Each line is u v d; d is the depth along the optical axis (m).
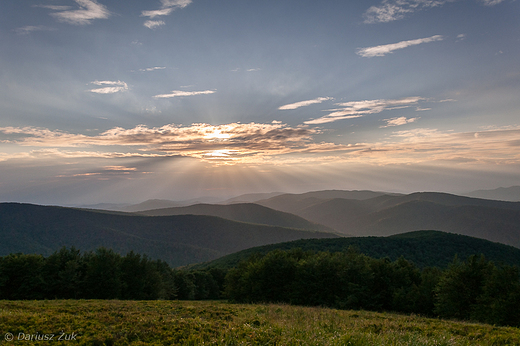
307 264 43.97
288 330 11.29
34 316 12.84
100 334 10.11
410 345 9.77
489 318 29.58
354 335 10.31
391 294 42.03
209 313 18.64
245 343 8.91
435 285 39.06
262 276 45.19
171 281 65.25
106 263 46.69
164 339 9.74
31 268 43.41
